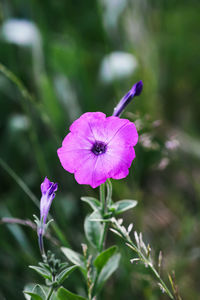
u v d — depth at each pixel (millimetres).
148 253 513
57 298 536
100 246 551
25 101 733
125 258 629
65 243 600
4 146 741
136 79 804
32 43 760
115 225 531
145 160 742
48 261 503
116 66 782
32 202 700
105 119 512
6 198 718
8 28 755
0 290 618
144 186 829
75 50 783
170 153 695
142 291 642
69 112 745
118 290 632
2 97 785
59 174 724
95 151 518
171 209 783
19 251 655
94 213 544
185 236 702
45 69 778
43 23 825
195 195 812
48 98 727
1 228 677
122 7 827
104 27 739
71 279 622
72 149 515
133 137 510
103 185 538
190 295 670
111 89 781
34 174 731
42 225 506
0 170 730
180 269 670
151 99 841
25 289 554
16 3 803
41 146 735
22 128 735
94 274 566
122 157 511
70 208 704
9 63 773
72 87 768
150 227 739
